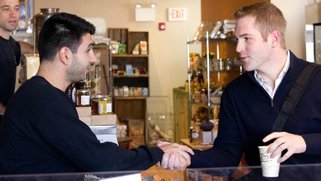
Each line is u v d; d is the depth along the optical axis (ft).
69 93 9.05
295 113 6.27
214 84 18.83
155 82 27.32
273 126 6.36
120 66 26.58
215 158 6.59
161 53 27.32
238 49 6.34
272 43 6.27
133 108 26.35
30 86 5.53
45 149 5.45
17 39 13.21
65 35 5.69
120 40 26.23
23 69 10.44
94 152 5.26
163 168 5.87
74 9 26.25
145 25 27.02
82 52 5.81
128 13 26.76
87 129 5.43
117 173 4.79
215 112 16.53
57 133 5.24
